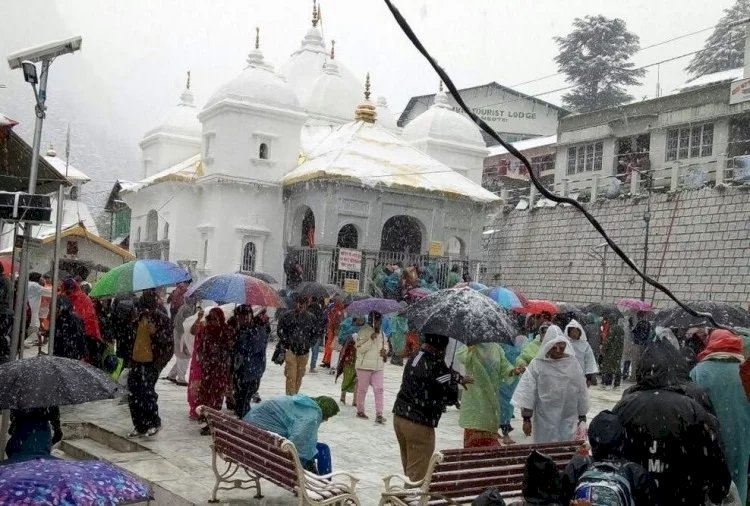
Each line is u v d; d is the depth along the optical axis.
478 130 35.59
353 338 12.85
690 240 25.48
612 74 49.47
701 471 4.50
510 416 10.60
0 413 7.46
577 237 30.05
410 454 6.57
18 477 3.41
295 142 29.17
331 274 26.22
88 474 3.52
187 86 37.47
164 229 31.31
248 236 28.23
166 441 9.33
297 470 5.80
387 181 26.64
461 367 10.03
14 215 7.68
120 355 11.19
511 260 33.44
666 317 9.68
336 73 36.81
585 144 34.00
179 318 13.92
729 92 27.98
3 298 10.09
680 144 29.78
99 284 9.73
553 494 3.98
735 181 24.61
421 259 27.69
